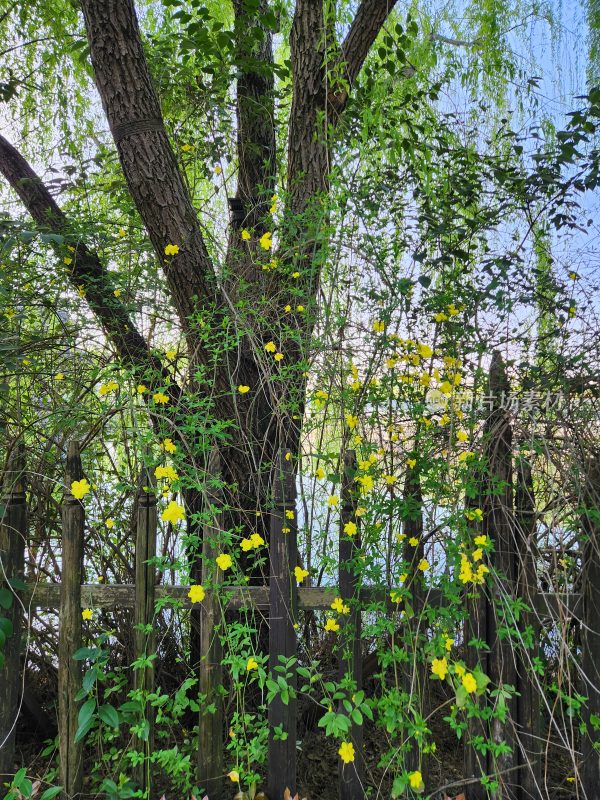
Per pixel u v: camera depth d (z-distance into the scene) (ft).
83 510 5.99
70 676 5.88
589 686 5.91
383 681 5.71
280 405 6.72
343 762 5.91
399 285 6.66
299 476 7.45
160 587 6.01
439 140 8.55
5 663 5.91
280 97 9.93
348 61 8.55
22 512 6.02
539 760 5.94
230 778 5.90
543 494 6.47
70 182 9.43
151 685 5.90
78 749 5.88
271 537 5.96
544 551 6.44
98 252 8.81
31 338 7.98
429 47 10.92
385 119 8.53
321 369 6.89
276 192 7.94
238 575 5.91
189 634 7.26
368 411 6.77
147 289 8.35
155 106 7.48
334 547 7.06
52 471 7.45
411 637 5.51
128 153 7.39
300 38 8.32
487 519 5.98
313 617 7.45
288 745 5.86
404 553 5.91
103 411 7.25
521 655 5.81
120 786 5.70
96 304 7.93
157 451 7.18
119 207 8.87
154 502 5.98
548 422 5.84
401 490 6.28
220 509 5.81
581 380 6.37
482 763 5.97
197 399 6.81
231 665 6.06
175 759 5.71
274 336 7.37
